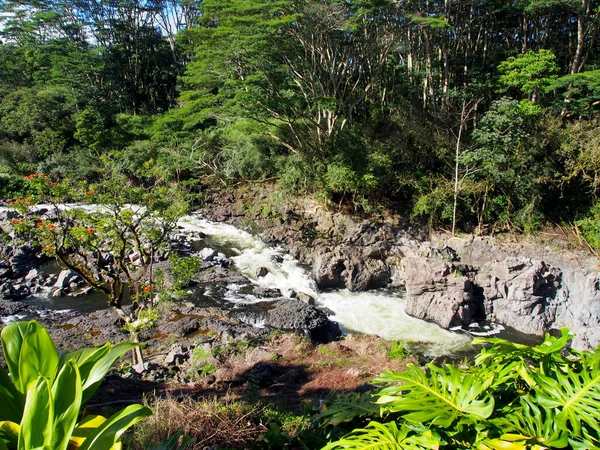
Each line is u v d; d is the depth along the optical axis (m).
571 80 17.72
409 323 15.06
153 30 44.66
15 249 17.84
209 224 24.72
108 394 8.31
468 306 15.07
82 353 2.63
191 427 4.90
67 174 27.59
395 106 23.39
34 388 2.13
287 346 11.52
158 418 4.91
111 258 16.69
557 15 23.94
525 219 18.47
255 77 20.16
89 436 2.13
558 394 2.18
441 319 14.86
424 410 2.16
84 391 2.33
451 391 2.33
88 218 9.55
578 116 20.23
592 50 23.30
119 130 33.50
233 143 27.83
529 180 18.23
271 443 3.21
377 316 15.50
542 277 15.35
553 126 18.14
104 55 39.94
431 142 20.42
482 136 17.80
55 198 9.85
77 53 37.28
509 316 15.40
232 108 22.56
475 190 18.56
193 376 9.70
